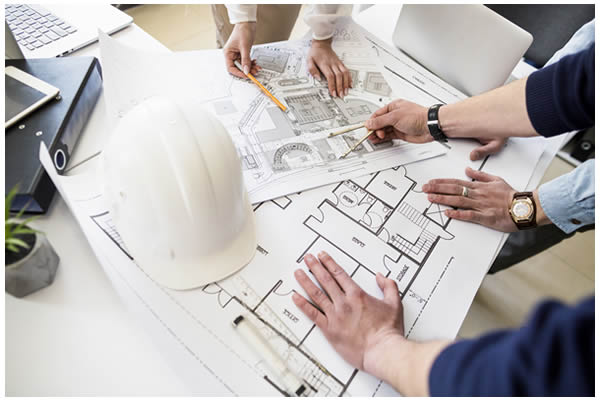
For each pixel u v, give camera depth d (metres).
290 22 0.99
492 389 0.24
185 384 0.40
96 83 0.65
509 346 0.25
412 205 0.57
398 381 0.37
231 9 0.72
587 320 0.21
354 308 0.44
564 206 0.52
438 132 0.63
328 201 0.56
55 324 0.43
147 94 0.64
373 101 0.72
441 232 0.55
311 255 0.49
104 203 0.50
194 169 0.39
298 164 0.60
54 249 0.48
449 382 0.28
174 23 1.56
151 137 0.39
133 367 0.40
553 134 0.53
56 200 0.52
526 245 0.79
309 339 0.43
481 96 0.58
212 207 0.41
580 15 0.90
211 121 0.43
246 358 0.42
